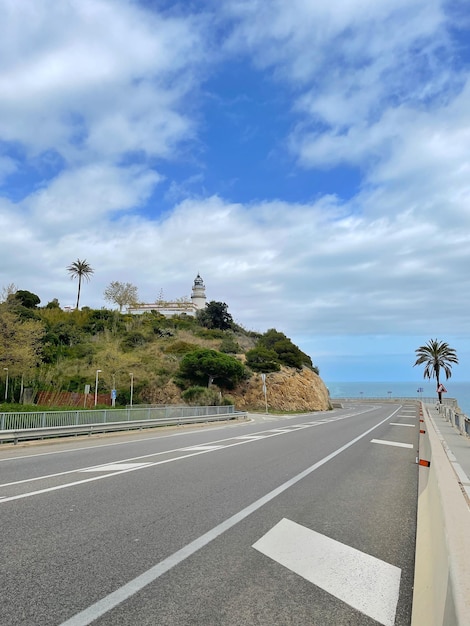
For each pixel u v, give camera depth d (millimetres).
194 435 21484
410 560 4875
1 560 4684
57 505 7098
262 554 4969
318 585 4160
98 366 51781
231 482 9172
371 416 41844
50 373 49500
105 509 6863
